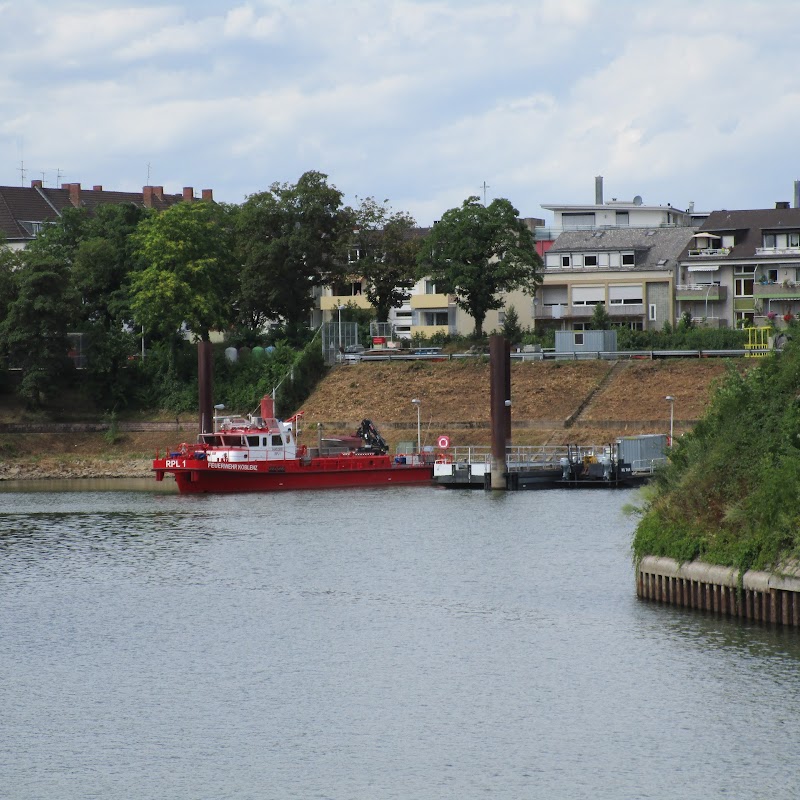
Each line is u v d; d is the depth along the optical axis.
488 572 122.12
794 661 88.56
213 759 77.31
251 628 104.12
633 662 90.81
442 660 94.19
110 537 145.62
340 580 120.62
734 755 75.81
